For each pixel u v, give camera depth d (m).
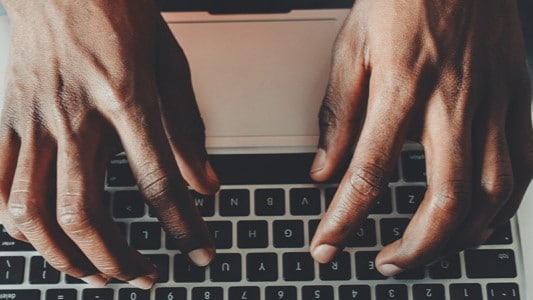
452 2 0.52
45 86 0.50
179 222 0.50
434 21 0.51
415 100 0.49
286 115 0.60
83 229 0.48
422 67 0.50
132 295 0.56
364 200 0.49
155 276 0.53
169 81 0.56
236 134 0.60
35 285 0.56
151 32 0.53
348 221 0.50
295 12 0.64
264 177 0.58
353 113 0.55
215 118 0.60
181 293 0.56
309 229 0.57
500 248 0.56
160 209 0.49
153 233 0.57
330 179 0.57
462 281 0.56
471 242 0.52
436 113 0.50
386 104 0.50
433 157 0.50
